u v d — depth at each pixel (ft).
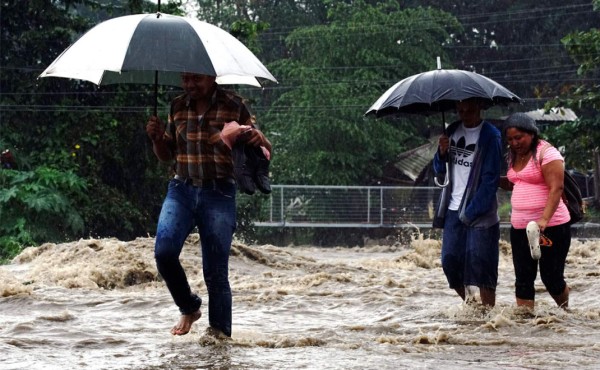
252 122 48.39
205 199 48.11
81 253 101.50
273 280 94.79
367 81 318.04
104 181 192.03
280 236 266.98
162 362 44.19
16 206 174.70
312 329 57.72
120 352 46.98
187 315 49.90
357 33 324.80
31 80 190.08
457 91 60.13
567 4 384.47
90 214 183.52
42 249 115.14
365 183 314.55
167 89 192.54
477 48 388.16
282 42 382.01
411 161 312.29
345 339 52.39
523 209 61.52
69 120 188.44
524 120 61.36
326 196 263.08
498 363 44.50
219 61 46.16
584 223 262.67
